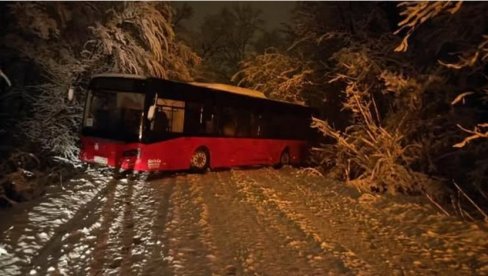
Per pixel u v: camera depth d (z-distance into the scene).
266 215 9.95
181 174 16.16
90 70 17.69
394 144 14.32
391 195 13.33
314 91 25.34
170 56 22.06
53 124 16.19
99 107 14.74
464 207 12.12
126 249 7.04
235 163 18.48
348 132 17.75
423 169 14.30
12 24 14.99
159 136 14.62
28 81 16.34
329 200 12.22
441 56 13.77
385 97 17.34
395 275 6.38
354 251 7.50
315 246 7.63
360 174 16.64
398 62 16.52
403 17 16.98
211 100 16.97
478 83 12.53
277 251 7.27
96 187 12.19
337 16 21.77
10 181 10.47
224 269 6.32
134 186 12.88
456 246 7.95
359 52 17.58
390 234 8.75
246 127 19.09
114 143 14.35
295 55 25.83
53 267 6.12
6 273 5.83
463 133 12.82
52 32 15.34
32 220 8.38
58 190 11.37
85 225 8.30
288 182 15.61
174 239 7.68
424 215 10.49
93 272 6.01
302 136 23.45
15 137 15.39
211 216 9.55
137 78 14.31
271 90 26.16
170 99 15.01
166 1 20.89
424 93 14.08
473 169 12.90
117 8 19.20
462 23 11.67
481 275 6.48
